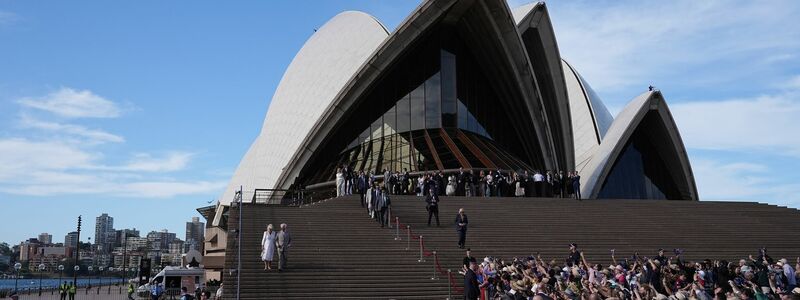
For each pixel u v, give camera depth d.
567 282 11.59
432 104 33.84
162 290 27.84
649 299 10.36
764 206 24.00
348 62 36.66
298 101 38.06
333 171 32.03
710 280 12.71
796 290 7.81
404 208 21.03
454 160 29.72
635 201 23.31
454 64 34.75
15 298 29.52
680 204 23.39
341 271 15.04
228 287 14.09
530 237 18.59
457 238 18.11
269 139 39.03
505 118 36.72
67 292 35.62
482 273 12.35
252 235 17.31
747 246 19.19
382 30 36.84
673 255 17.92
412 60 34.47
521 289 10.59
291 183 33.41
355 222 19.05
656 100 36.19
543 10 32.03
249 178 42.38
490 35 31.88
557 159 36.78
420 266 15.73
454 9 31.11
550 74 34.59
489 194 25.28
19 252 167.88
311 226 18.39
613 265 14.88
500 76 34.66
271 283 14.28
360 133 34.03
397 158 31.12
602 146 38.28
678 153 38.06
